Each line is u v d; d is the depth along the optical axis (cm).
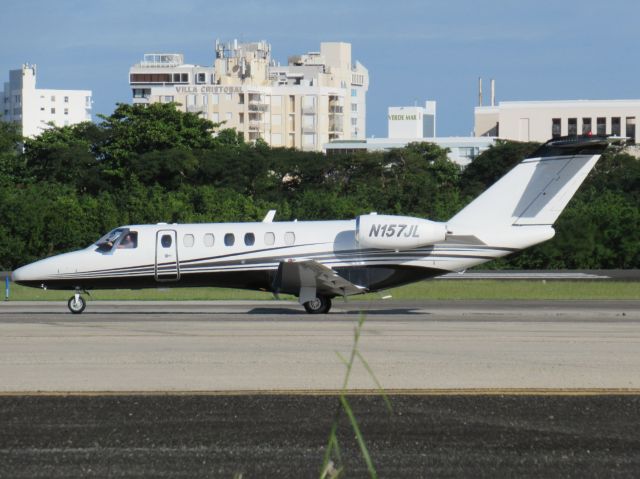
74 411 4806
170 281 10625
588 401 5034
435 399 5088
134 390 5303
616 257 19038
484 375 5759
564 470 3884
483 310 10744
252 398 5106
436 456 4066
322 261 10388
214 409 4853
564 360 6331
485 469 3897
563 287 14388
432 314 10131
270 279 10512
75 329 8319
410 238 10200
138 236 10612
